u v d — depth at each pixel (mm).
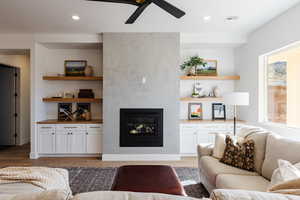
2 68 5445
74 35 4137
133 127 4035
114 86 3998
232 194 684
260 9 2984
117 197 653
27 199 675
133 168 2383
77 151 4176
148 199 647
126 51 3998
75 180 3031
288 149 1913
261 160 2252
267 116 3793
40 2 2758
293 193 891
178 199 663
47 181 1895
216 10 3023
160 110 4008
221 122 4238
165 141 4016
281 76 3404
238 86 4629
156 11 3066
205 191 2674
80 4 2824
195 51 4785
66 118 4656
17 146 5277
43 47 4480
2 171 2100
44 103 4578
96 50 4738
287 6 2887
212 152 2846
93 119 4672
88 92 4590
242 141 2566
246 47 4266
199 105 4750
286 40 3029
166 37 4012
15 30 3883
